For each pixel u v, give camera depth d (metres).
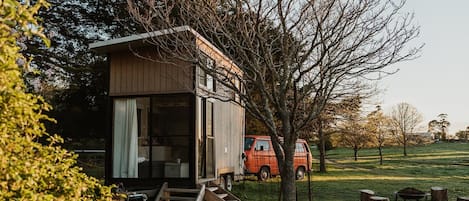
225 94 11.71
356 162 28.69
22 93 3.02
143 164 10.26
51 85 16.33
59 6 16.00
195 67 9.79
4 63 2.90
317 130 16.53
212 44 8.98
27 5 3.11
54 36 16.16
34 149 3.40
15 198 2.91
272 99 7.75
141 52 10.41
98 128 16.95
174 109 10.12
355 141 27.48
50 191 3.37
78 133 16.95
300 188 14.55
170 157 10.13
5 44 2.96
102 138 17.53
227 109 12.96
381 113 28.33
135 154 10.30
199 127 10.34
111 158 10.40
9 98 2.97
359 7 7.45
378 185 15.55
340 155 35.56
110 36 16.73
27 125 3.19
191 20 9.21
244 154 14.70
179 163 10.05
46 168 3.34
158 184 10.02
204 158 10.59
